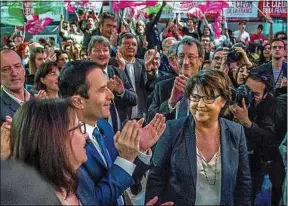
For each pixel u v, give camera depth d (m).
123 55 3.90
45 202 0.90
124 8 6.64
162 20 6.98
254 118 2.92
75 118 1.54
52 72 3.22
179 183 2.28
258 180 2.81
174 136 2.34
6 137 1.59
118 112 3.25
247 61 3.63
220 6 6.61
